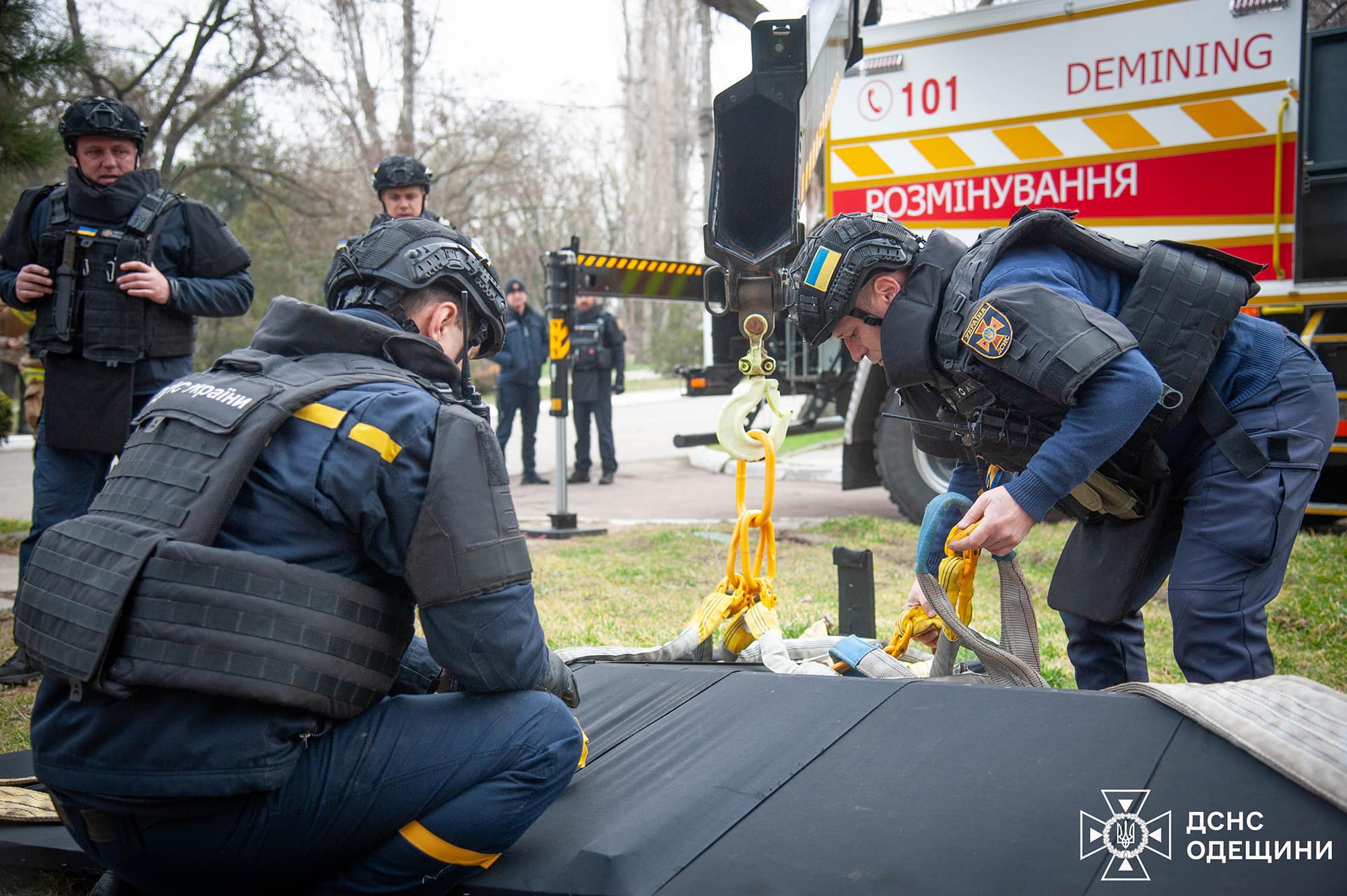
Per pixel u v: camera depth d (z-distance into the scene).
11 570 5.82
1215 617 2.41
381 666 1.74
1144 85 5.97
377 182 5.73
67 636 1.61
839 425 8.62
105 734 1.63
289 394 1.70
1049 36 6.16
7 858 2.16
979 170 6.40
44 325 3.81
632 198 40.06
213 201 28.77
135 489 1.68
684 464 12.46
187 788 1.62
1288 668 3.88
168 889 1.80
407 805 1.74
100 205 3.80
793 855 1.76
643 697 2.49
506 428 10.54
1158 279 2.36
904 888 1.65
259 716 1.63
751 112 2.73
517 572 1.76
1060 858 1.68
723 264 2.76
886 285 2.45
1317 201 5.77
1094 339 2.12
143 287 3.76
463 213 24.84
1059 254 2.37
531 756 1.79
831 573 5.67
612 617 4.73
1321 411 2.48
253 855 1.72
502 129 25.19
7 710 3.50
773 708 2.25
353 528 1.70
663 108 36.41
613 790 2.04
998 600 5.05
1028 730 1.97
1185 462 2.54
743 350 8.07
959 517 2.80
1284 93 5.68
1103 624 2.76
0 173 4.80
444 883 1.82
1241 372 2.48
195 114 17.03
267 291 28.34
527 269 35.75
